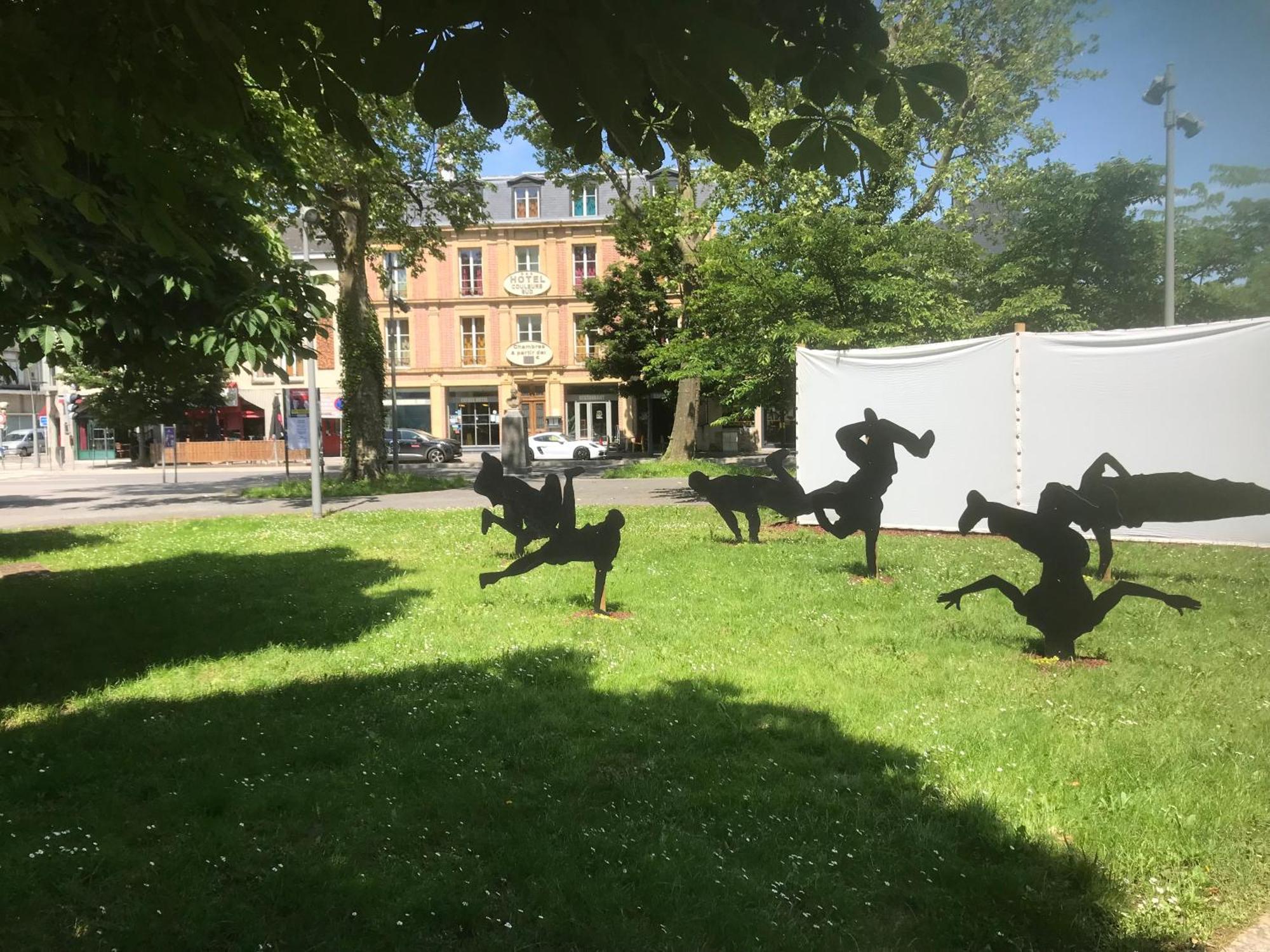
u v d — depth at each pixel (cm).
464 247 4688
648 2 190
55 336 527
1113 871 299
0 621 757
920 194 1727
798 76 247
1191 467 953
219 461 4169
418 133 1931
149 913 288
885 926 275
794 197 1509
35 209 392
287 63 229
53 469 3800
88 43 239
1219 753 392
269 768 411
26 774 405
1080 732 421
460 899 290
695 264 2256
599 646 617
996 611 691
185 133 379
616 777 391
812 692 499
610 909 285
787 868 304
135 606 815
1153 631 617
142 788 389
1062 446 1041
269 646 653
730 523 1091
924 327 1401
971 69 1792
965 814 340
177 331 587
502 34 197
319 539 1291
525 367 4725
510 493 962
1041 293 1424
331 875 307
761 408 1745
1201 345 944
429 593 842
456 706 493
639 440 4641
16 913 290
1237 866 302
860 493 844
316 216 2036
